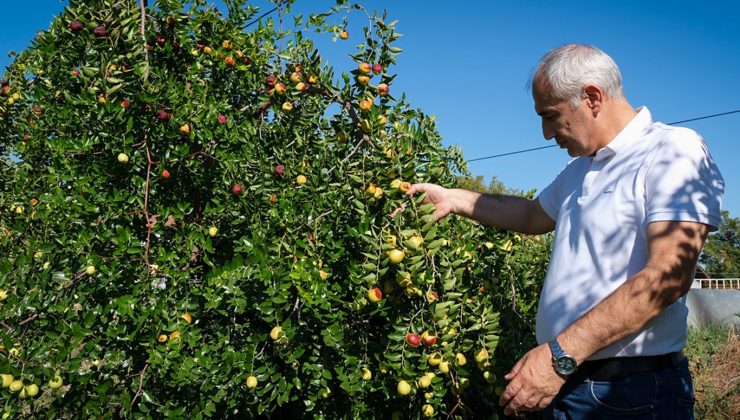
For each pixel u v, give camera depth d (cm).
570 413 195
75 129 303
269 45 353
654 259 170
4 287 259
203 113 296
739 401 509
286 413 323
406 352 247
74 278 258
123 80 277
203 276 288
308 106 344
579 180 214
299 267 254
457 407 290
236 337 284
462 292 266
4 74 412
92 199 270
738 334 817
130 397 253
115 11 284
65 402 252
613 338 171
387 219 255
